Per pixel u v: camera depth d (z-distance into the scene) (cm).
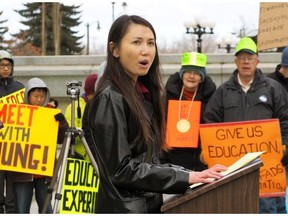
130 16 313
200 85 688
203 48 3647
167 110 674
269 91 644
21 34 3897
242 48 638
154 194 306
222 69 1215
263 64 1268
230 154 620
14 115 693
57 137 699
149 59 311
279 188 615
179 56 1287
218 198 273
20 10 3891
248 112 641
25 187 717
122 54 309
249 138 615
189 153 670
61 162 641
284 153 623
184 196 278
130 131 299
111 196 293
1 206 770
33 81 730
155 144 315
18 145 691
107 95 298
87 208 664
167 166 324
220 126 620
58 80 1226
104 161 293
